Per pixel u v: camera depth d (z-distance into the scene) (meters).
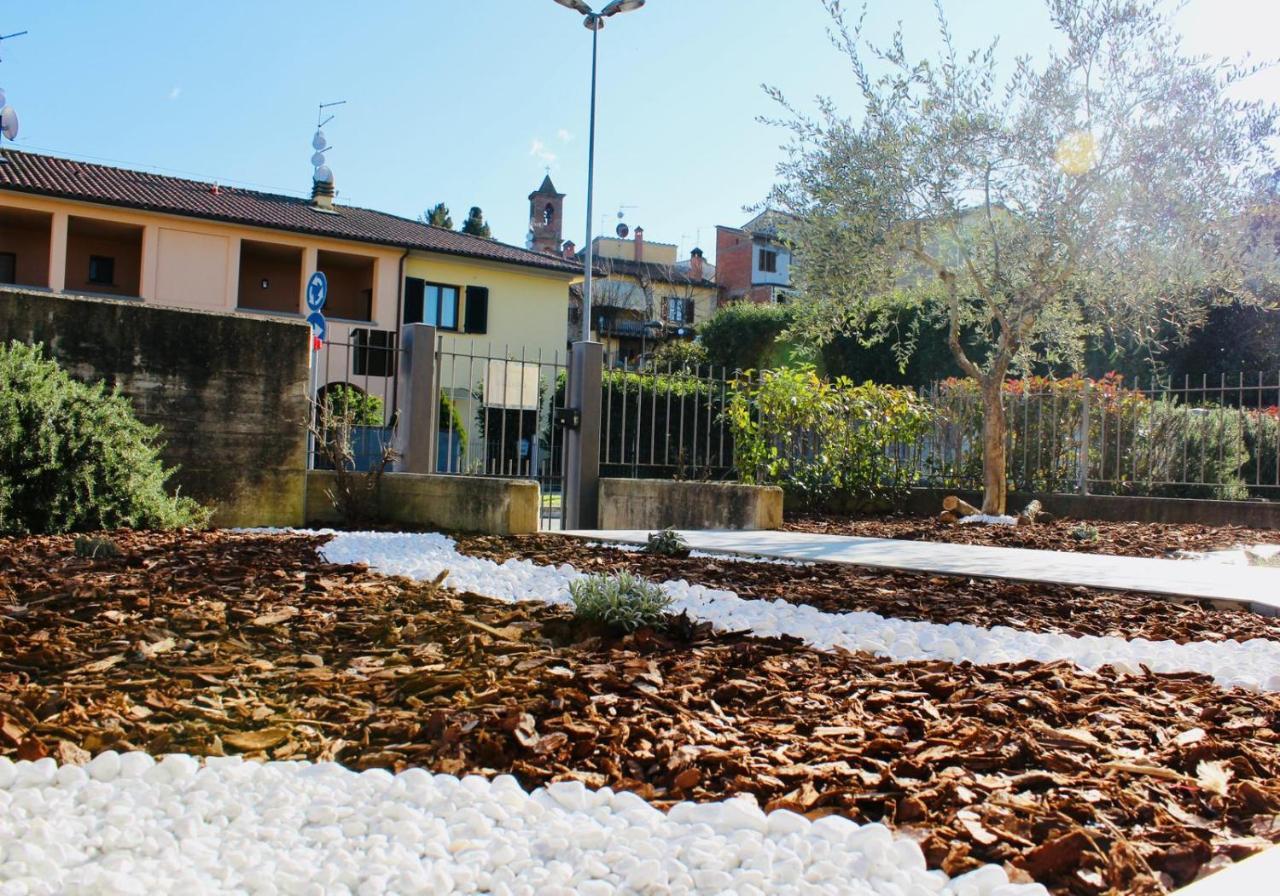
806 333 12.77
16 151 25.92
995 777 2.54
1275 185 10.90
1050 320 12.75
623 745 2.72
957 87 11.53
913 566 6.47
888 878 1.91
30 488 6.98
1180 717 3.15
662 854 1.99
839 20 11.66
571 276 30.94
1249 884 1.79
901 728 2.94
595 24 22.48
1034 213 11.31
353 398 10.97
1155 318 11.91
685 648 4.07
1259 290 11.95
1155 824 2.23
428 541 7.33
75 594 4.60
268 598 4.75
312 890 1.82
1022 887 1.84
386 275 28.02
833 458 12.33
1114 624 4.85
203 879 1.86
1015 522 11.05
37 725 2.74
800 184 12.13
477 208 62.84
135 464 7.54
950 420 13.52
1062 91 10.84
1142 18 10.72
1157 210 10.65
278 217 26.83
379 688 3.34
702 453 14.66
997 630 4.51
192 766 2.48
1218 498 13.95
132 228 25.28
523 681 3.36
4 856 1.92
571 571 6.05
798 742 2.79
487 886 1.88
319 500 9.24
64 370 7.91
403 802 2.29
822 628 4.54
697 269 52.62
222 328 8.68
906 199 11.47
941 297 13.80
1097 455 13.27
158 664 3.57
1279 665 3.98
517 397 10.12
